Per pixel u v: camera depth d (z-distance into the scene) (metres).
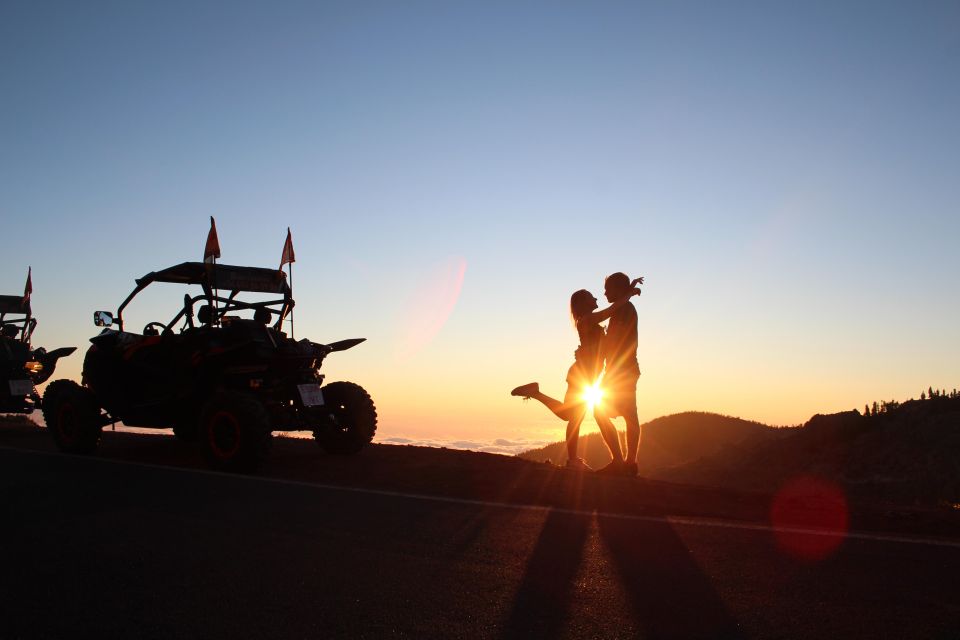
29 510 6.15
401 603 3.99
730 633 3.61
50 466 8.63
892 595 4.12
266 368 8.95
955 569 4.58
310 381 9.20
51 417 10.25
